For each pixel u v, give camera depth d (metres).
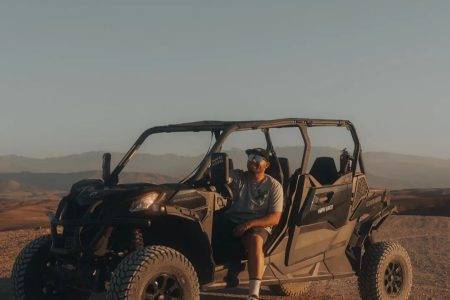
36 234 14.08
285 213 6.34
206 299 7.55
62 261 5.61
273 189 5.96
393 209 8.20
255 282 5.66
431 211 51.25
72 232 5.34
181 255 5.10
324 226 6.88
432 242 14.55
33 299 5.89
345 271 7.38
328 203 6.86
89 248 5.12
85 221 5.19
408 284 7.77
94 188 5.61
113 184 5.97
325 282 9.30
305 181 6.50
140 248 5.02
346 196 7.18
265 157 5.96
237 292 8.06
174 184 5.46
